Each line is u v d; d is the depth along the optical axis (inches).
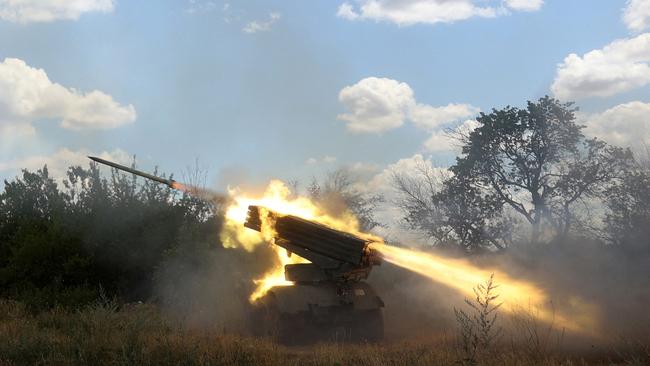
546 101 1252.5
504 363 366.0
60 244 727.7
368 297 546.9
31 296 653.9
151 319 500.1
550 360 382.3
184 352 394.3
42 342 418.6
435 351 403.5
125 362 374.3
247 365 384.5
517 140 1250.0
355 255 536.4
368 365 384.5
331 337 534.9
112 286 742.5
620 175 1171.9
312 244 555.2
